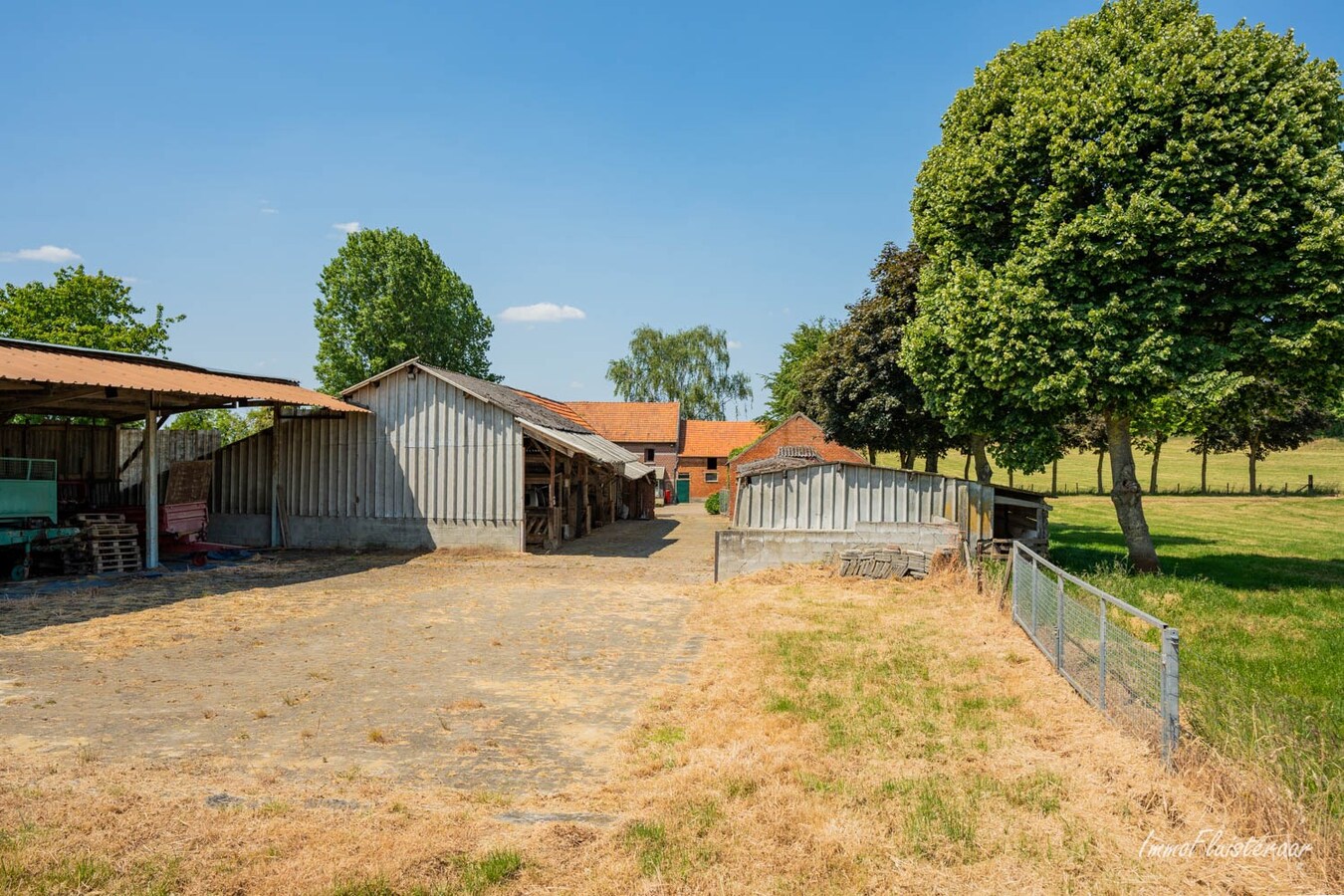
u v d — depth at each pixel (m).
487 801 5.63
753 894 4.34
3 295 36.00
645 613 13.11
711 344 72.19
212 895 4.30
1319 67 13.95
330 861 4.67
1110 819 5.21
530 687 8.72
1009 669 8.94
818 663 9.23
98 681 8.95
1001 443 17.64
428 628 11.91
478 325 53.88
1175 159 13.77
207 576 17.34
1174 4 14.91
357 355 46.81
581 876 4.55
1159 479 60.88
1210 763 5.62
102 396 16.22
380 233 46.47
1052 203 14.73
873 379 27.05
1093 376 14.56
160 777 6.13
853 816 5.25
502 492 21.47
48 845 4.82
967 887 4.43
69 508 19.95
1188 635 10.77
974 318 15.62
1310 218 13.32
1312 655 9.75
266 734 7.20
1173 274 14.17
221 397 18.75
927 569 15.36
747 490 17.25
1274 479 58.09
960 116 17.59
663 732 7.13
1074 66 15.14
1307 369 14.33
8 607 13.40
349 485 22.38
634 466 31.58
